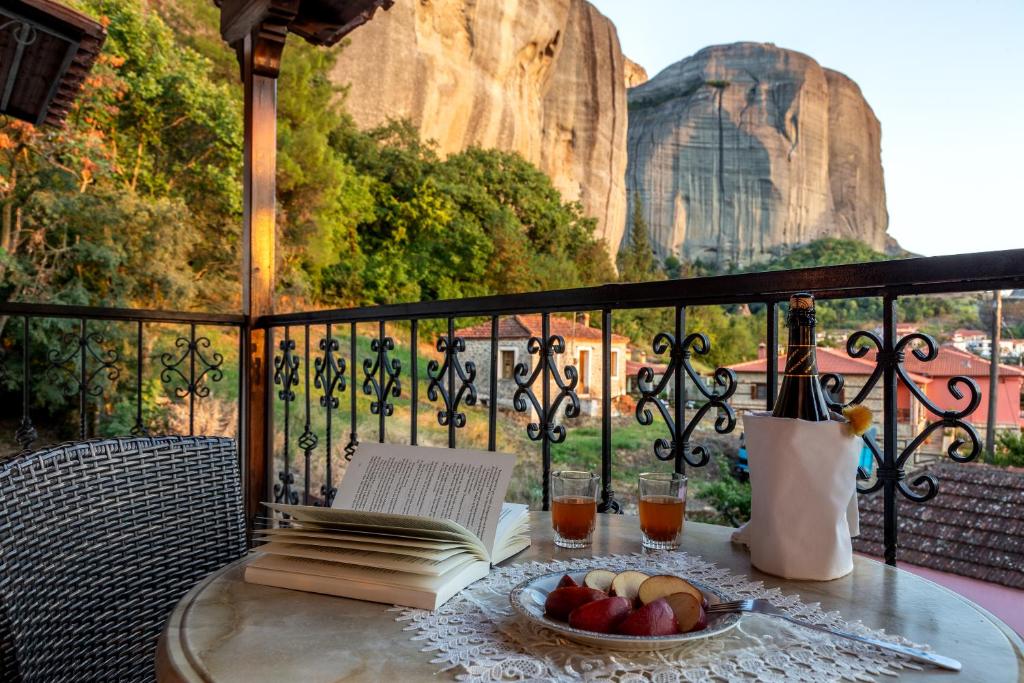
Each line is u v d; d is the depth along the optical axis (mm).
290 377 2361
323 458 8141
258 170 2445
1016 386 16797
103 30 2373
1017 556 5695
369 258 17219
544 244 23891
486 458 767
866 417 650
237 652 486
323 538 650
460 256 19844
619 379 17797
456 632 520
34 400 7406
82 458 792
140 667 835
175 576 905
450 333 1650
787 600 595
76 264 8406
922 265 850
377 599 591
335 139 16547
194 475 961
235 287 10688
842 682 435
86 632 749
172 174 10203
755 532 695
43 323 7438
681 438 1093
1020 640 510
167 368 2416
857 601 599
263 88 2453
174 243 9266
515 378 1438
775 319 1016
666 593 532
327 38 2650
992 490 6664
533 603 550
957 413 821
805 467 653
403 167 18250
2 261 7609
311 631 526
